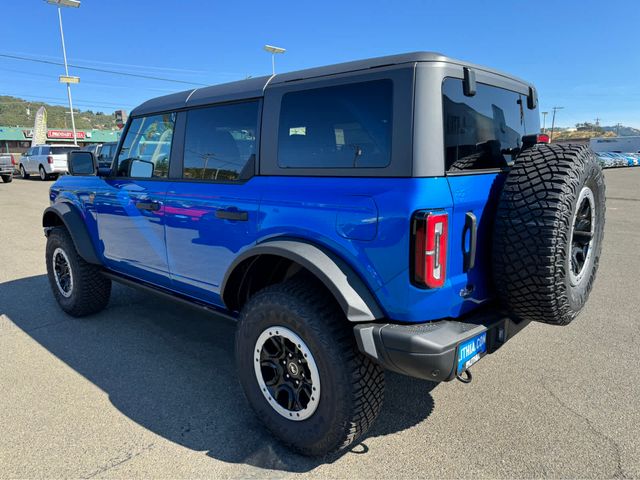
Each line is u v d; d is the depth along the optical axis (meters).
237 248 2.89
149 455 2.57
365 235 2.24
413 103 2.14
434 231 2.09
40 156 24.02
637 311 4.68
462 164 2.34
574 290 2.51
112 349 3.95
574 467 2.42
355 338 2.26
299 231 2.51
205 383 3.37
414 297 2.16
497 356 3.73
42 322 4.59
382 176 2.21
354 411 2.31
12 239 8.85
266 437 2.73
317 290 2.45
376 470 2.43
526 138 2.97
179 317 4.71
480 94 2.55
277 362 2.57
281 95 2.67
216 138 3.07
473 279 2.38
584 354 3.74
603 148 50.34
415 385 3.31
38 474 2.42
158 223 3.49
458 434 2.72
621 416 2.88
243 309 2.68
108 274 4.26
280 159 2.66
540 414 2.91
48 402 3.12
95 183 4.22
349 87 2.36
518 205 2.27
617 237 8.40
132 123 3.86
